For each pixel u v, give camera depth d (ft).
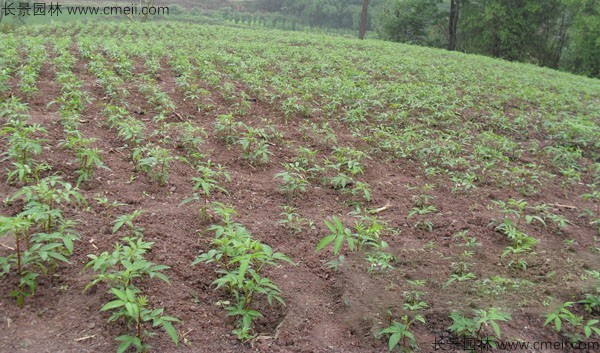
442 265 13.55
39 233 11.53
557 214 17.87
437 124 27.58
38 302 10.39
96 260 10.30
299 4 164.55
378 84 35.12
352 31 159.53
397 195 17.94
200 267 12.32
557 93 43.60
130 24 72.59
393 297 11.94
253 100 27.61
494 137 25.02
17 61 28.14
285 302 11.52
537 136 28.19
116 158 17.49
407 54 58.90
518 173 20.89
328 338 10.68
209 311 11.03
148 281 11.46
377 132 24.36
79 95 22.03
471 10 111.14
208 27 75.97
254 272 11.03
